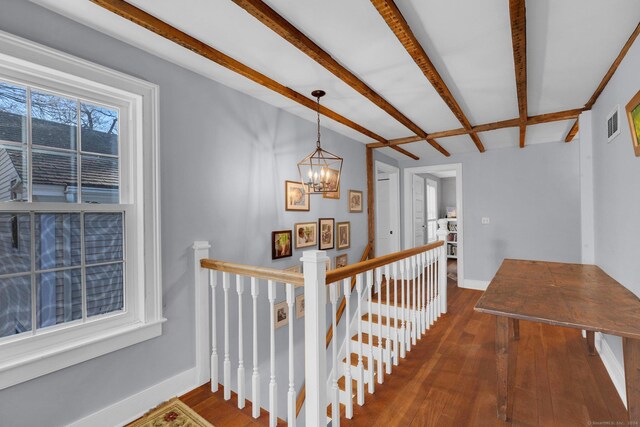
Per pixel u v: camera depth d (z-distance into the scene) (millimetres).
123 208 1836
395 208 5328
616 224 2209
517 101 2738
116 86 1732
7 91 1451
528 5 1519
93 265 1723
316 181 2773
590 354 2518
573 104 2836
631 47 1820
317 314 1512
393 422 1741
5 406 1377
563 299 1712
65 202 1628
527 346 2711
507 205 4543
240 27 1692
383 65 2109
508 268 2613
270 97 2629
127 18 1550
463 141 4125
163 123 1976
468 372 2252
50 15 1506
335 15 1586
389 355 2250
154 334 1888
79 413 1593
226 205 2373
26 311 1499
